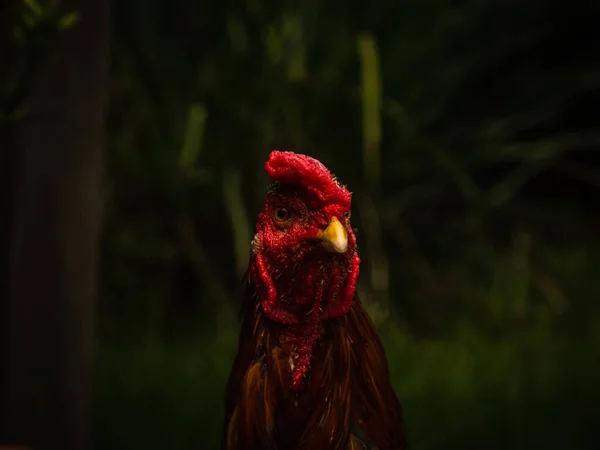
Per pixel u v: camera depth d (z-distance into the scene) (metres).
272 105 10.09
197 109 9.73
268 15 10.43
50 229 5.07
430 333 9.65
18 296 5.06
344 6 10.80
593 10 11.52
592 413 7.26
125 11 10.41
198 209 10.21
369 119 9.72
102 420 6.95
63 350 5.12
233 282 10.15
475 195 10.52
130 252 9.89
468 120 11.28
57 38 4.38
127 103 10.15
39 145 5.02
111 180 10.02
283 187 3.37
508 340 9.24
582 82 11.18
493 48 11.04
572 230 11.68
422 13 10.81
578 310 9.96
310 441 3.41
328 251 3.26
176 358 8.53
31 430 5.12
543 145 10.60
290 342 3.46
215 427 6.86
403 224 10.57
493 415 7.20
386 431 3.55
